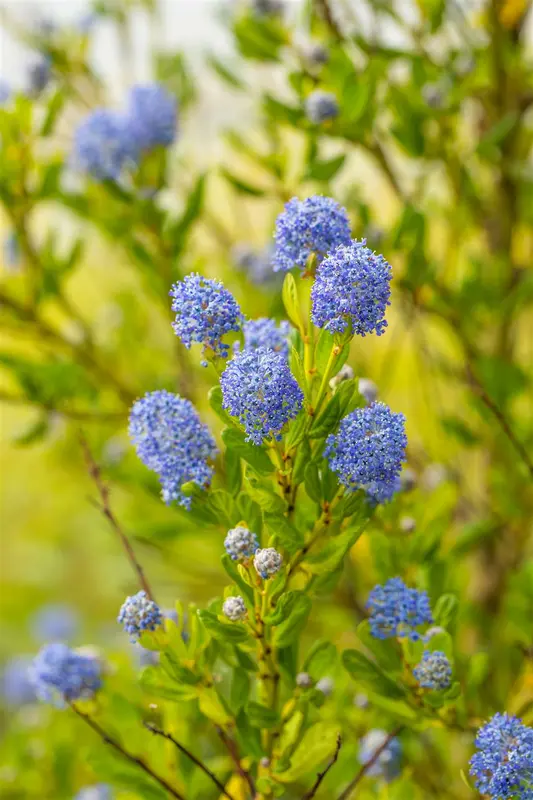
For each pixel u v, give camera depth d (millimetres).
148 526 972
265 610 688
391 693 743
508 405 1027
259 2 1008
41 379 1002
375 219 1071
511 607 921
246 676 729
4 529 2316
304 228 683
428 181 1073
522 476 991
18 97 979
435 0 966
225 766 808
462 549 923
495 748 674
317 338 686
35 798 1026
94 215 1027
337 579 710
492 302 1000
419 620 722
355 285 648
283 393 648
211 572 1065
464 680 808
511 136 1063
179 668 709
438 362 1037
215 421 1057
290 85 969
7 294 1038
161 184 1021
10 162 988
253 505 705
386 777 821
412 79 966
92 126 994
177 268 997
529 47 1096
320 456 682
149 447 694
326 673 730
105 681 820
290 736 711
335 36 979
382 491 681
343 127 957
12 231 1081
